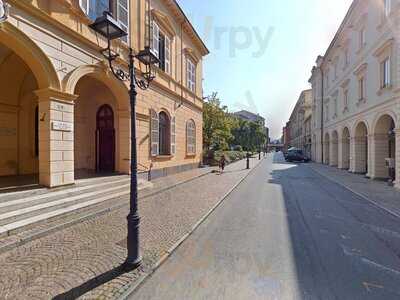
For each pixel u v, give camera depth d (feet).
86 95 40.98
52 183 24.35
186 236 18.20
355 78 59.77
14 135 35.09
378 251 15.97
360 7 55.88
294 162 107.14
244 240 17.70
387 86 42.27
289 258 14.87
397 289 11.73
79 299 10.65
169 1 47.44
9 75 33.09
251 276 12.83
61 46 25.43
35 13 22.53
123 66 35.09
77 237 17.52
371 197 32.83
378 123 48.34
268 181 47.93
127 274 12.72
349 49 64.54
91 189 27.78
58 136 24.95
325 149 96.22
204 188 38.19
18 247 15.76
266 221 22.24
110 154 40.81
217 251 15.85
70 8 26.30
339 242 17.42
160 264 14.07
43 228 18.30
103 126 41.22
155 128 43.73
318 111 105.40
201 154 71.67
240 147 168.14
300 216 23.94
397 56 39.40
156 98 44.60
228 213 24.86
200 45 66.44
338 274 13.06
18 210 19.52
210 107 90.48
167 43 49.57
